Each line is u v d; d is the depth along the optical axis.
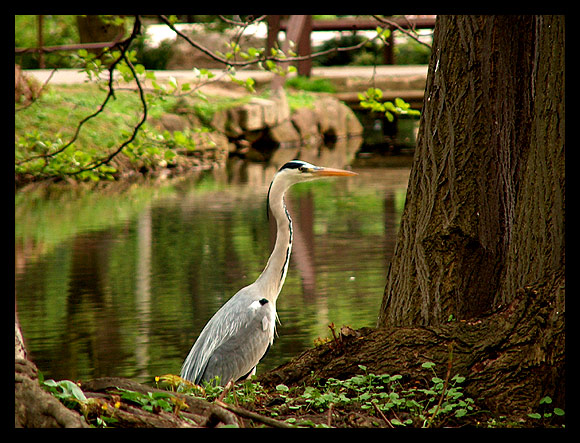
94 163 12.74
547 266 6.89
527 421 6.30
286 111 36.00
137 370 10.91
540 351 6.48
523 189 7.23
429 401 6.50
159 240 19.03
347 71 41.94
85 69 11.34
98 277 15.71
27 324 12.82
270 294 9.29
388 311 8.63
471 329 6.93
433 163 8.22
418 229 8.33
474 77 8.04
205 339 8.91
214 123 33.22
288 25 36.19
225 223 20.92
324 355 7.46
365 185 26.31
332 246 18.17
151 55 41.84
